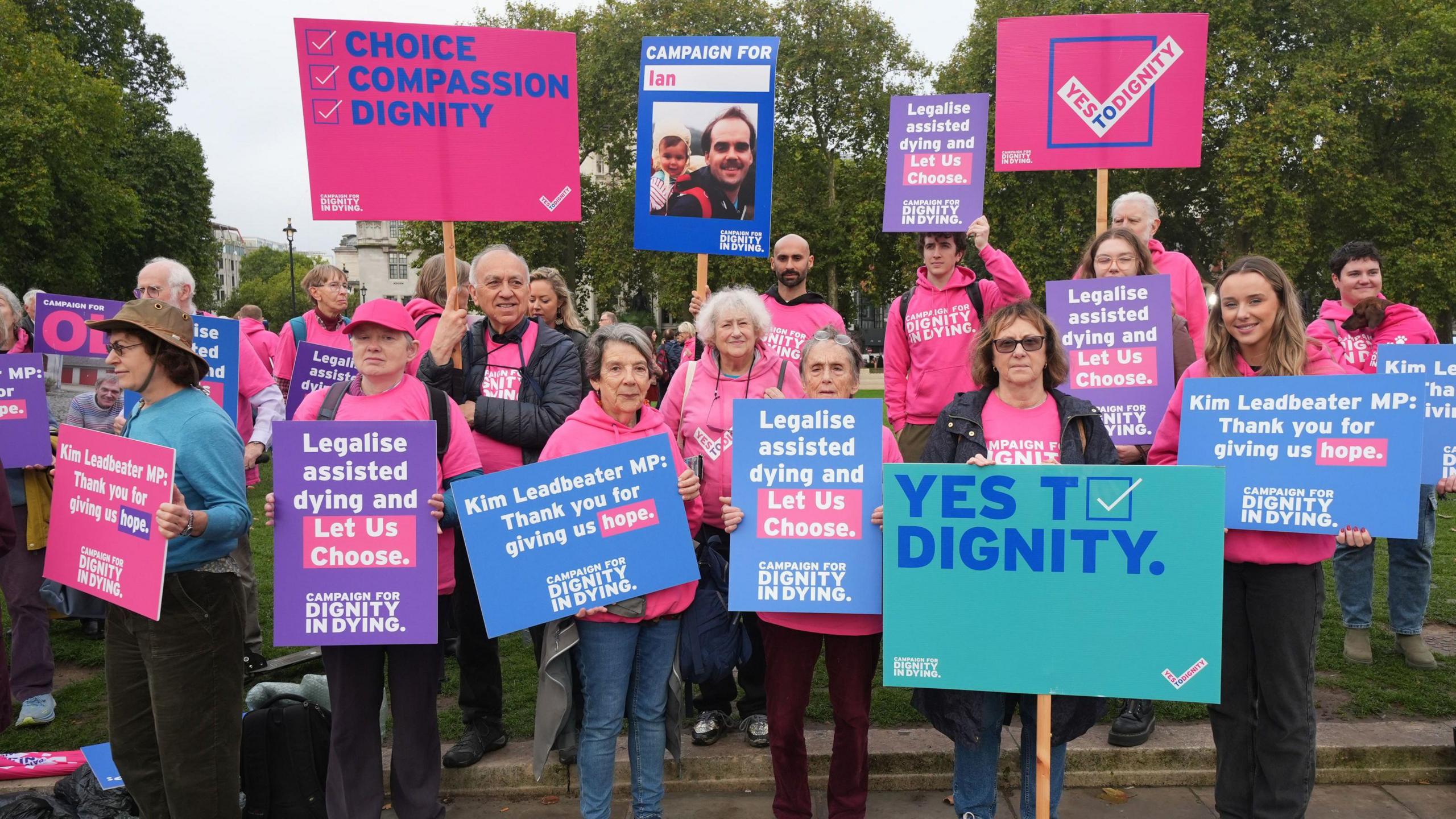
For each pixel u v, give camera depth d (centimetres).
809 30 3209
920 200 443
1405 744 355
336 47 363
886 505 261
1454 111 2481
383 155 369
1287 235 2417
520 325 382
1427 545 443
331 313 616
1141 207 431
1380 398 264
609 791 302
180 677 272
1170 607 247
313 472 284
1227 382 284
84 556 281
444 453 308
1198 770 355
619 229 3166
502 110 375
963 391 435
